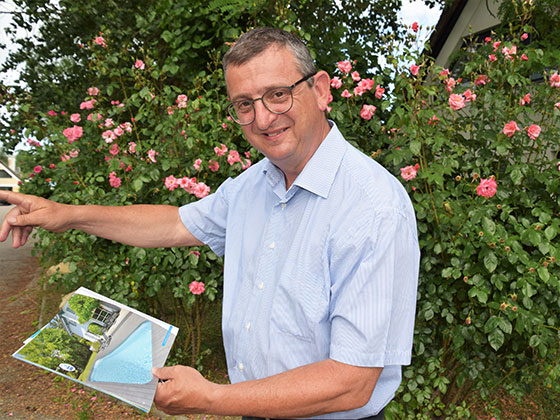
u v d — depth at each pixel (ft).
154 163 11.27
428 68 10.09
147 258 11.04
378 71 14.19
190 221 5.02
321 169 3.60
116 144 11.64
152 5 15.71
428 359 9.29
